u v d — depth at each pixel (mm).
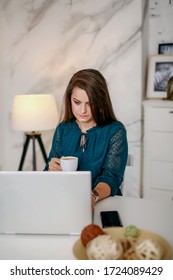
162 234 1127
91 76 1553
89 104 1574
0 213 1120
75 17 3160
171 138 3068
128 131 3158
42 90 3400
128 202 1434
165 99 3182
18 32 3389
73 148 1674
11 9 3373
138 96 3070
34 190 1088
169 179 3150
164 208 1363
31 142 3547
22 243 1080
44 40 3309
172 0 3234
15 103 2908
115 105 3156
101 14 3066
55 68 3312
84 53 3184
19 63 3439
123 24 3008
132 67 3043
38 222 1115
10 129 3596
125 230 1003
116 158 1585
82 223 1108
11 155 3658
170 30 3285
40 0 3256
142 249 883
